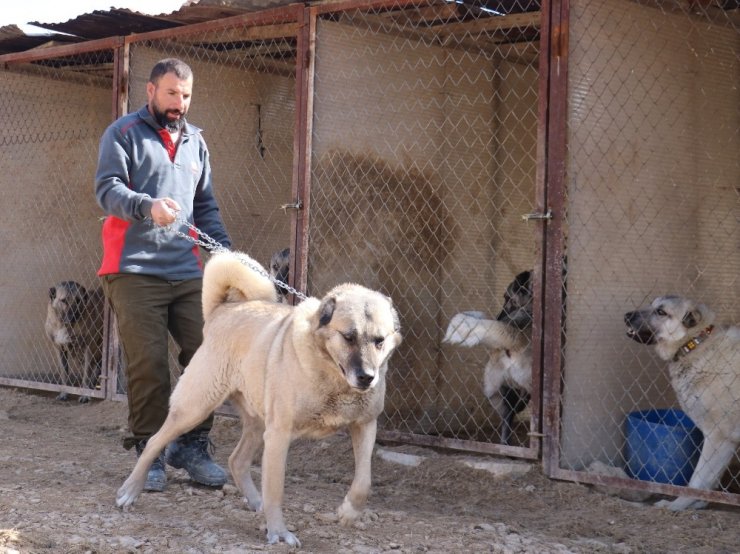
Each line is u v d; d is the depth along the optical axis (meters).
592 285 5.47
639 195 5.75
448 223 7.32
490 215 7.69
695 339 5.30
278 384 3.88
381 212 6.77
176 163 4.98
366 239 6.67
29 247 8.86
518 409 6.73
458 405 7.38
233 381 4.25
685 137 6.08
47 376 9.02
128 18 7.19
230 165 8.09
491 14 6.64
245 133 8.23
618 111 5.58
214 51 7.85
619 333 5.66
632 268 5.73
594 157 5.43
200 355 4.38
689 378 5.30
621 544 4.28
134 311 4.81
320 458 6.02
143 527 4.02
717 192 6.35
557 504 5.02
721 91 6.37
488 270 7.68
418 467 5.66
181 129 5.05
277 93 8.55
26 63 8.66
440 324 7.27
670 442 5.29
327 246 6.40
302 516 4.38
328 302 3.70
